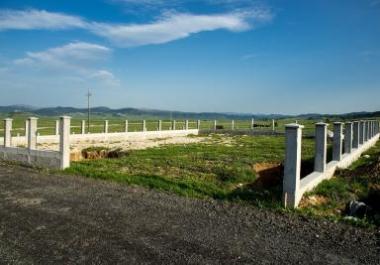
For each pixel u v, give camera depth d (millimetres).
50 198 8898
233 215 7766
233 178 11625
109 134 28734
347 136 14680
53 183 10680
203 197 9305
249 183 11336
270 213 7953
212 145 22703
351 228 7043
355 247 6094
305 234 6672
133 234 6473
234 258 5535
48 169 13211
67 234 6441
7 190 9711
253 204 8641
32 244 5980
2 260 5355
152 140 28219
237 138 30719
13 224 6941
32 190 9742
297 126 8156
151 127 54750
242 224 7168
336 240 6398
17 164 14469
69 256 5523
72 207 8125
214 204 8648
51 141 24516
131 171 12516
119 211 7867
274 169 14023
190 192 9719
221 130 39156
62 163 12938
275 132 35312
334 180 10602
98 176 11648
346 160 13539
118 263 5301
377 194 9023
